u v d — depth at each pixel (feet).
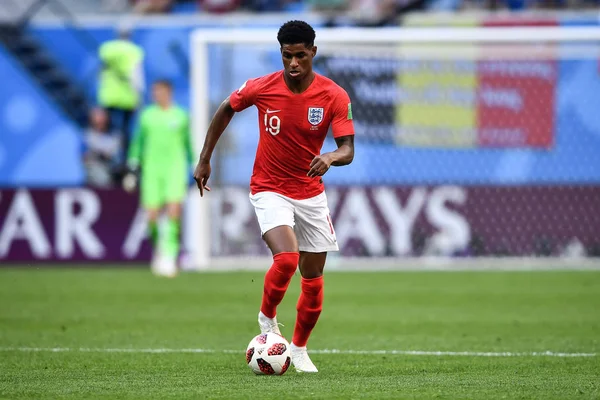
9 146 223.71
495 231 172.04
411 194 171.22
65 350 86.28
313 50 68.85
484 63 173.88
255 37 165.17
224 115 71.92
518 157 174.70
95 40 223.10
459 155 175.22
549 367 75.61
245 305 124.26
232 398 59.52
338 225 170.91
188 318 111.86
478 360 79.92
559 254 172.04
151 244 178.40
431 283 152.25
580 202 172.65
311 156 70.33
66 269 173.58
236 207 169.07
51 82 223.71
